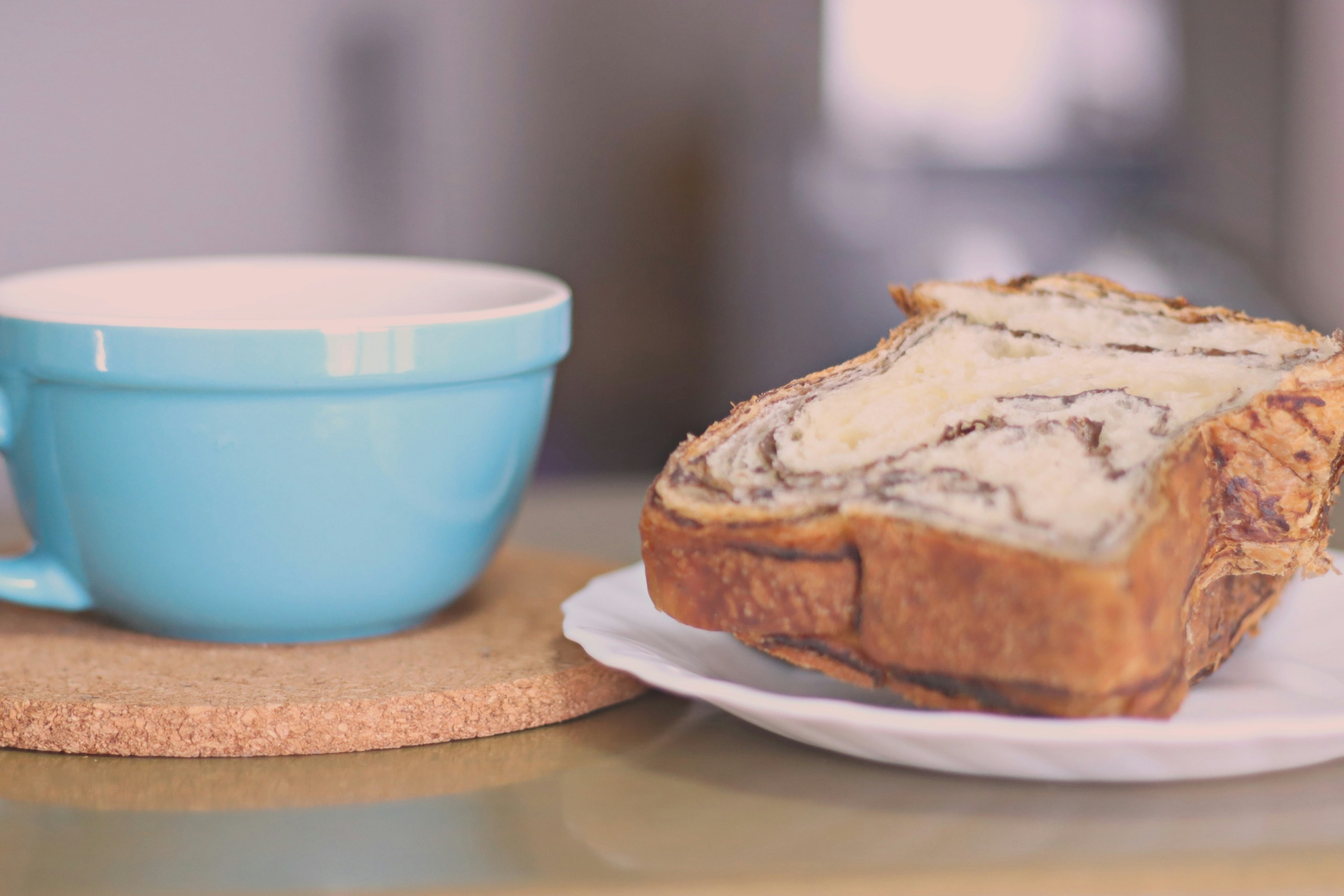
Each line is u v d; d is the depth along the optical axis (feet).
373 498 1.43
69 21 3.44
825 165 3.77
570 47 3.65
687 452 1.39
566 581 1.66
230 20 3.51
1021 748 1.21
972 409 1.37
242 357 1.38
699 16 3.67
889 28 3.69
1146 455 1.30
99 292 1.62
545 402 1.55
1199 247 3.79
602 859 1.17
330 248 3.67
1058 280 1.55
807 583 1.30
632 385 3.83
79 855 1.18
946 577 1.26
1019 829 1.20
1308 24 3.67
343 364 1.39
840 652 1.31
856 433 1.37
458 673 1.39
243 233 3.63
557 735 1.37
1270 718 1.20
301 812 1.24
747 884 1.14
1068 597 1.22
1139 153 3.76
